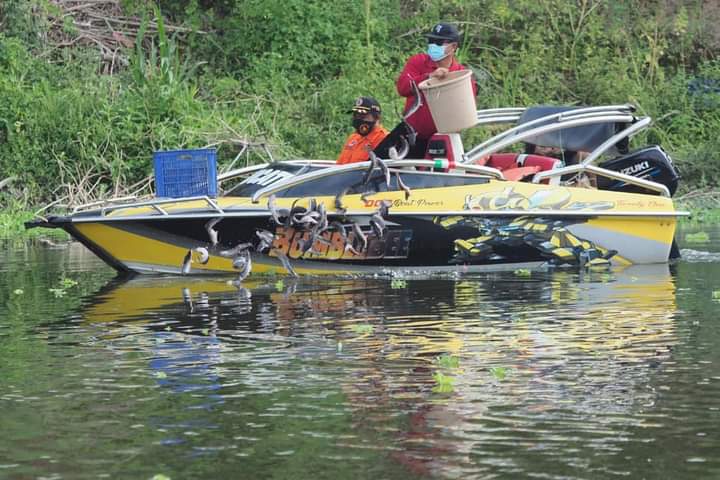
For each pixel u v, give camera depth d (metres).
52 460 10.55
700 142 48.25
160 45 44.06
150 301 20.16
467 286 21.97
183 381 13.52
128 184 40.09
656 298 20.12
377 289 21.58
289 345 15.67
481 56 50.59
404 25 50.75
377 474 10.12
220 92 45.06
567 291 21.16
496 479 10.00
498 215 24.59
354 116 25.25
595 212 25.33
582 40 51.50
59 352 15.36
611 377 13.56
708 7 55.47
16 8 45.06
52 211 38.53
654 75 51.56
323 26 47.41
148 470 10.25
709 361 14.42
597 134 26.72
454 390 12.96
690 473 10.13
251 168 25.73
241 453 10.70
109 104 41.41
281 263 23.73
